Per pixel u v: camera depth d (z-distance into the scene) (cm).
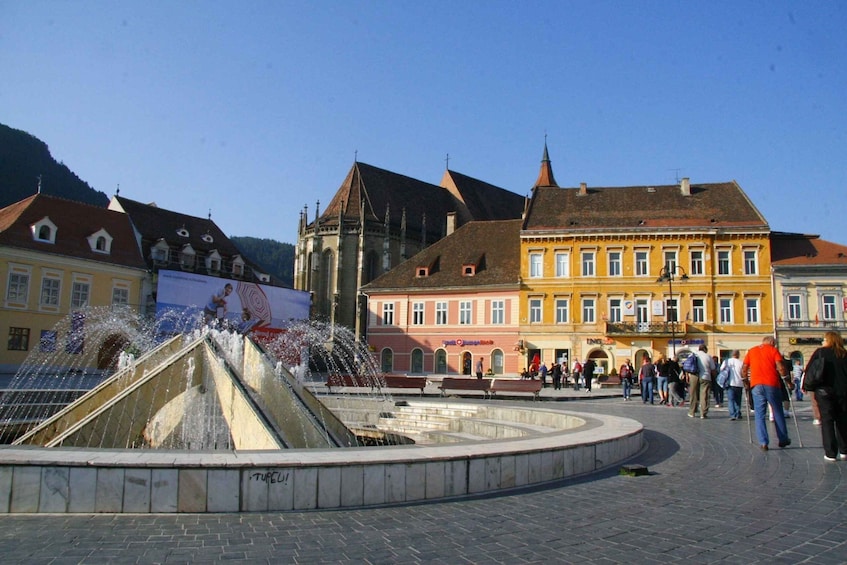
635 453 1517
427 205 10300
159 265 7506
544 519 908
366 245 9106
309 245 9344
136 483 894
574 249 6681
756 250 6394
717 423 2289
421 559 725
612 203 6938
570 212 6925
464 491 1056
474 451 1092
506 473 1110
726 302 6406
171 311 6681
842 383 1359
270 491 923
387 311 7338
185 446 1678
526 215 6975
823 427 1372
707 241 6444
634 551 759
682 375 4091
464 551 756
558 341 6619
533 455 1154
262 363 1678
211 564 692
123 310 6838
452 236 7675
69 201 6981
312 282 9169
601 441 1316
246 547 754
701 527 863
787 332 6272
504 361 6762
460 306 7050
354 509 950
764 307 6319
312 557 725
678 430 2039
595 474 1257
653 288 6500
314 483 941
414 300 7238
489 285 6906
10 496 882
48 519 855
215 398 1638
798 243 6600
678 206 6762
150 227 7831
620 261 6588
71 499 886
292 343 7869
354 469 966
